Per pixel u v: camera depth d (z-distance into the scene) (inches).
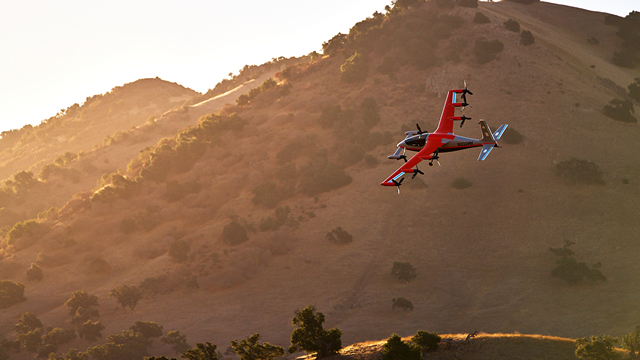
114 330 3767.2
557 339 1663.4
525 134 5708.7
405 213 4904.0
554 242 4079.7
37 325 3897.6
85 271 5012.3
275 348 1835.6
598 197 4527.6
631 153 5221.5
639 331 1664.6
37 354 3545.8
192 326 3676.2
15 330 3880.4
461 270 3954.2
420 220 4741.6
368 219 4940.9
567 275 3462.1
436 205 4904.0
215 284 4298.7
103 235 5698.8
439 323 3218.5
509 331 2967.5
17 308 4357.8
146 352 3287.4
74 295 4133.9
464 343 1676.9
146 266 4921.3
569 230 4180.6
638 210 4266.7
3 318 4207.7
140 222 5757.9
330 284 4040.4
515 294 3486.7
